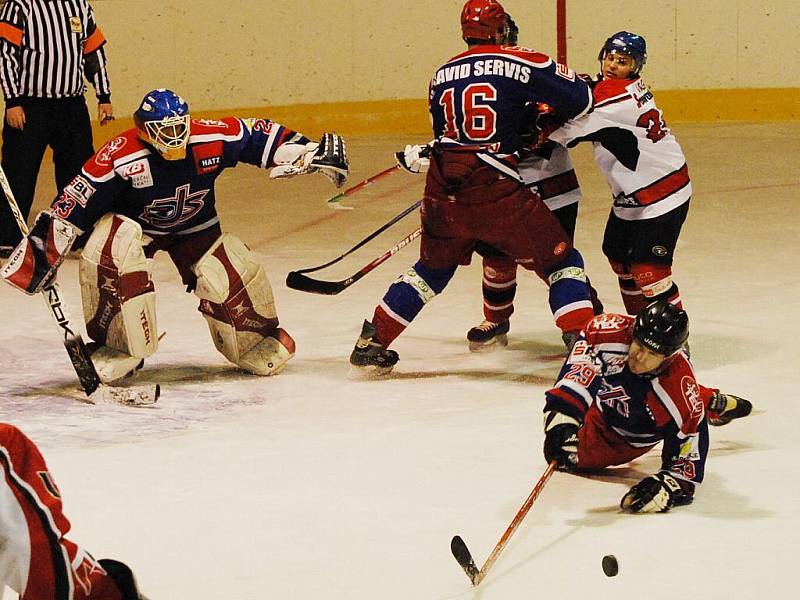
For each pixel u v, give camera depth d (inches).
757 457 581.3
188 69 1771.7
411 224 1286.9
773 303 904.3
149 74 1747.0
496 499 532.7
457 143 698.8
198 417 673.6
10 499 322.7
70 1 1172.5
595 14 1835.6
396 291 736.3
